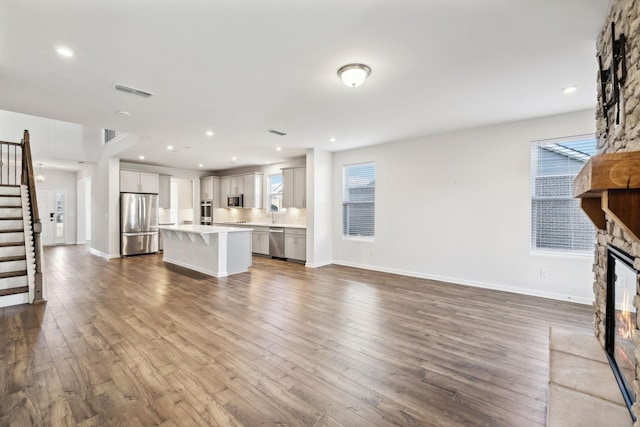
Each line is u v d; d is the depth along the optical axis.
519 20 2.00
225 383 2.11
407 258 5.36
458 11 1.90
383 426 1.71
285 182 7.23
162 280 5.04
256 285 4.73
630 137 1.55
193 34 2.14
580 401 1.59
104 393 1.99
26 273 3.98
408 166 5.30
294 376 2.20
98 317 3.34
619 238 1.72
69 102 3.41
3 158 7.28
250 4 1.83
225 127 4.50
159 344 2.69
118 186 7.29
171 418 1.76
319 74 2.77
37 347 2.62
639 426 1.27
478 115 3.96
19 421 1.73
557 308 3.62
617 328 1.85
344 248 6.30
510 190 4.28
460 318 3.32
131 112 3.78
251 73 2.75
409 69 2.68
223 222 8.61
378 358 2.46
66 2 1.79
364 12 1.92
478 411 1.83
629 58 1.57
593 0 1.80
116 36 2.16
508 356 2.49
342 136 5.06
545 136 4.00
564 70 2.70
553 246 4.03
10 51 2.34
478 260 4.58
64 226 10.10
